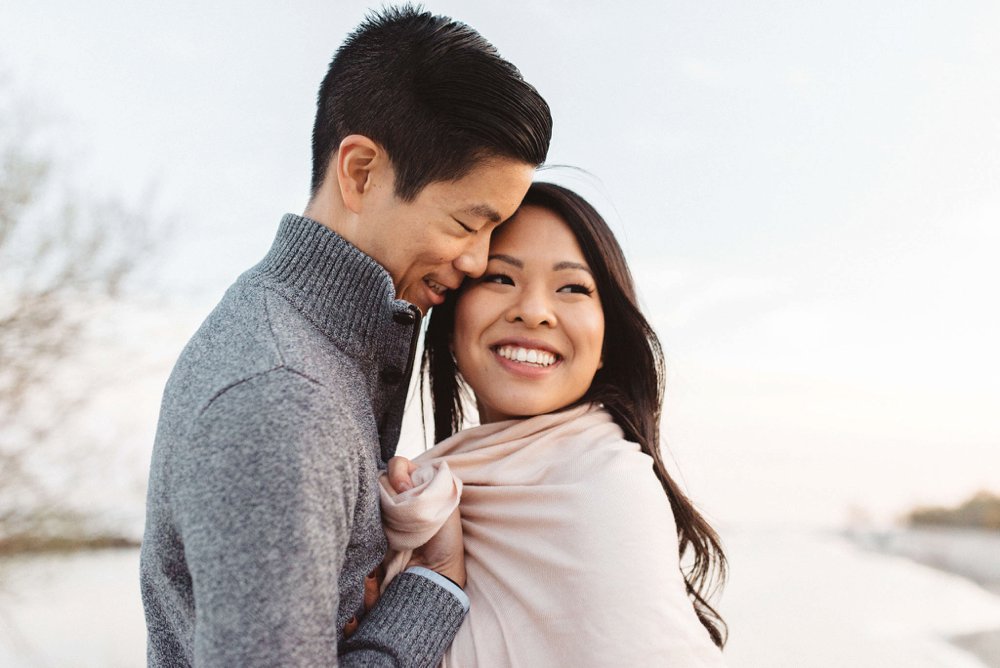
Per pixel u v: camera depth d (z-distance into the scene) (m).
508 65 1.17
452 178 1.14
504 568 1.24
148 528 1.09
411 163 1.14
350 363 1.14
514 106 1.14
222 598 0.88
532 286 1.41
